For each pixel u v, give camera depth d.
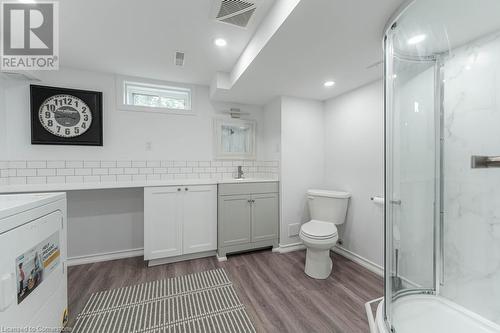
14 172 2.06
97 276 2.04
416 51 1.48
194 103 2.76
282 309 1.58
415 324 1.35
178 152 2.70
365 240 2.26
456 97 1.47
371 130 2.21
